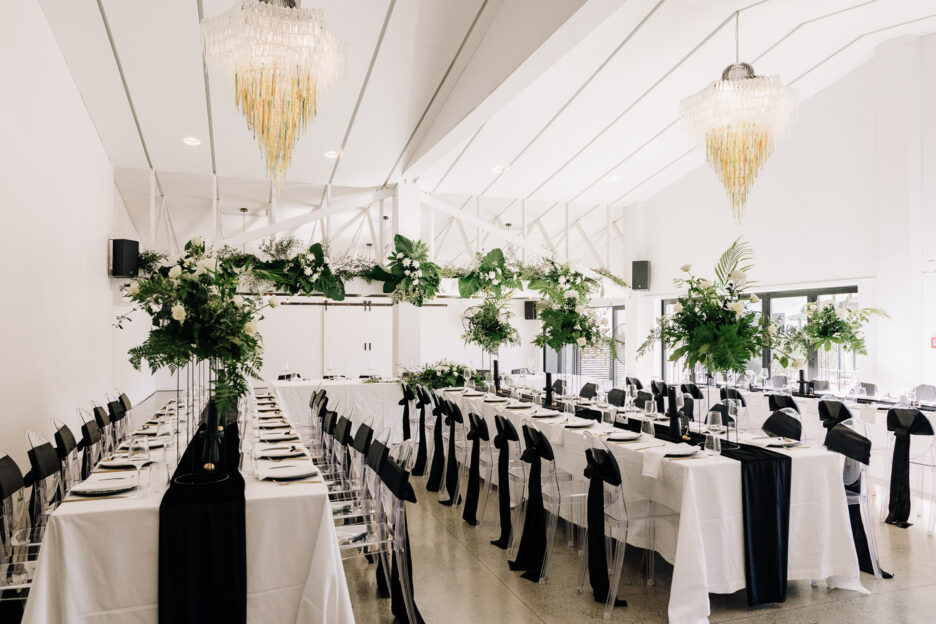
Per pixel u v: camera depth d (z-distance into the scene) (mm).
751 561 3467
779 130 5875
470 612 3486
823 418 5785
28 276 4918
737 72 5863
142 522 2568
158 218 10242
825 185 8273
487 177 9844
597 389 7484
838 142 8109
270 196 9375
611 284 11844
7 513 2857
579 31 4715
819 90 8352
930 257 7102
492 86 5906
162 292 3010
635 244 11594
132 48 6070
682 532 3297
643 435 4348
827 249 8227
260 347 3166
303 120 4535
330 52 4480
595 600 3643
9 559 2857
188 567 2588
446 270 9438
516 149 8922
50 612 2447
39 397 5270
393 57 6555
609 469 3510
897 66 7234
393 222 9422
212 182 8781
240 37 4242
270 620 2705
